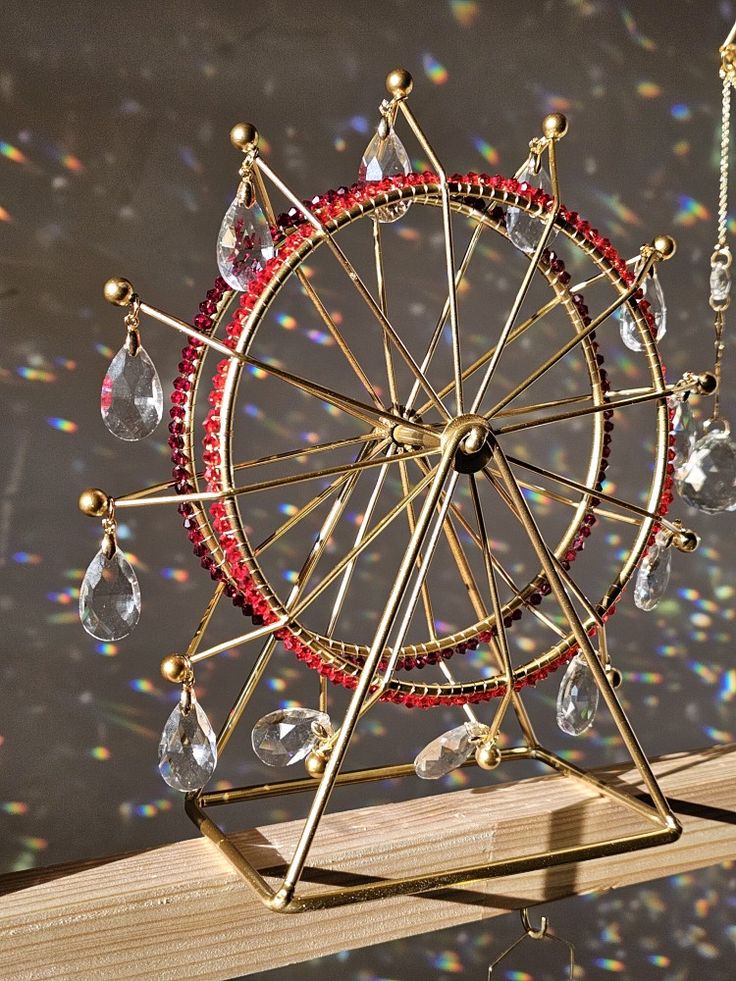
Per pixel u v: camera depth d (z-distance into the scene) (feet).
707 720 3.71
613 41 3.19
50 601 2.80
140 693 2.93
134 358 1.76
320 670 1.98
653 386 2.17
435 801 2.26
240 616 3.02
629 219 3.29
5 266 2.61
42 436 2.72
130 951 1.86
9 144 2.57
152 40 2.68
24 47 2.56
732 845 2.45
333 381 3.00
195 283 2.81
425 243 3.05
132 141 2.69
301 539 3.01
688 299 3.44
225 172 2.80
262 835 2.08
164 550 2.91
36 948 1.79
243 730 3.07
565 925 3.75
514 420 3.22
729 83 2.32
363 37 2.89
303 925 2.00
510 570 3.27
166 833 3.03
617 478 3.42
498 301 3.16
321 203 1.86
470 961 3.64
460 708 3.32
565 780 2.40
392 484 3.09
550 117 2.03
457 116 3.00
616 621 3.52
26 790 2.85
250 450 2.94
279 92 2.82
